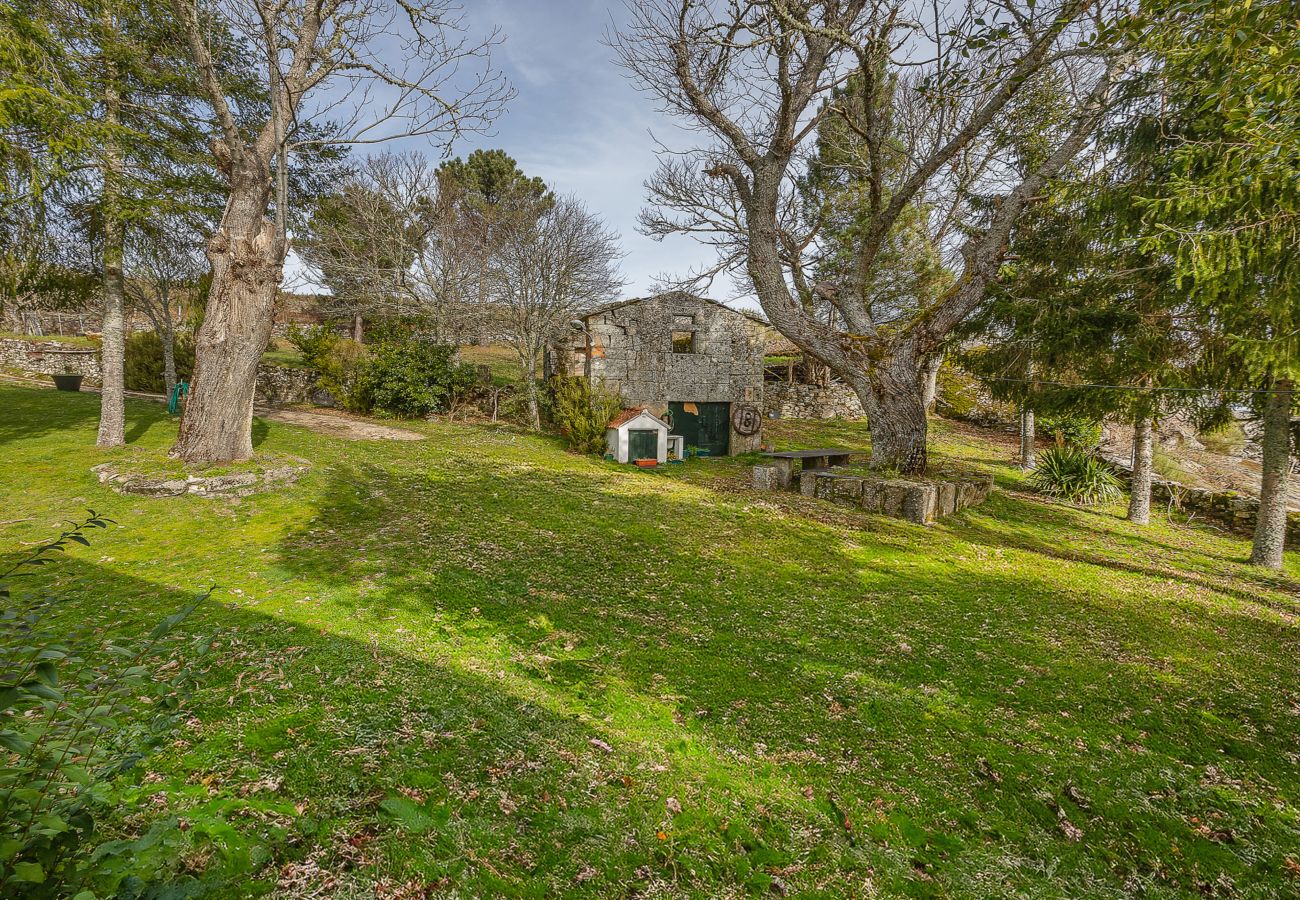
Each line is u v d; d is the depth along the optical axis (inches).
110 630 160.6
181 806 91.6
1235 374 313.1
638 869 92.0
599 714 137.4
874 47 364.2
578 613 198.8
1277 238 201.2
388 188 836.0
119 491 312.3
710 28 364.8
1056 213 404.2
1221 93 156.3
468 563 243.0
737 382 658.8
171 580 207.0
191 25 331.6
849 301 468.1
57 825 52.2
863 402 445.1
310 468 388.2
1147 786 124.0
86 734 70.7
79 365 784.9
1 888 52.1
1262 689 174.1
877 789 117.1
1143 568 309.9
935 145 483.5
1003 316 433.7
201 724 117.2
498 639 174.2
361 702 132.3
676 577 244.8
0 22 294.7
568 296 734.5
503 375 980.6
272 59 355.9
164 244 484.7
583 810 104.3
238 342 363.3
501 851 92.6
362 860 87.1
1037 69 324.8
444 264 839.1
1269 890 97.4
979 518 398.6
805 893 90.3
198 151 454.9
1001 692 161.9
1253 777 129.4
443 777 108.8
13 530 252.5
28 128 314.0
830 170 706.8
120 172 379.6
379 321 935.0
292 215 559.2
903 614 218.2
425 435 623.2
